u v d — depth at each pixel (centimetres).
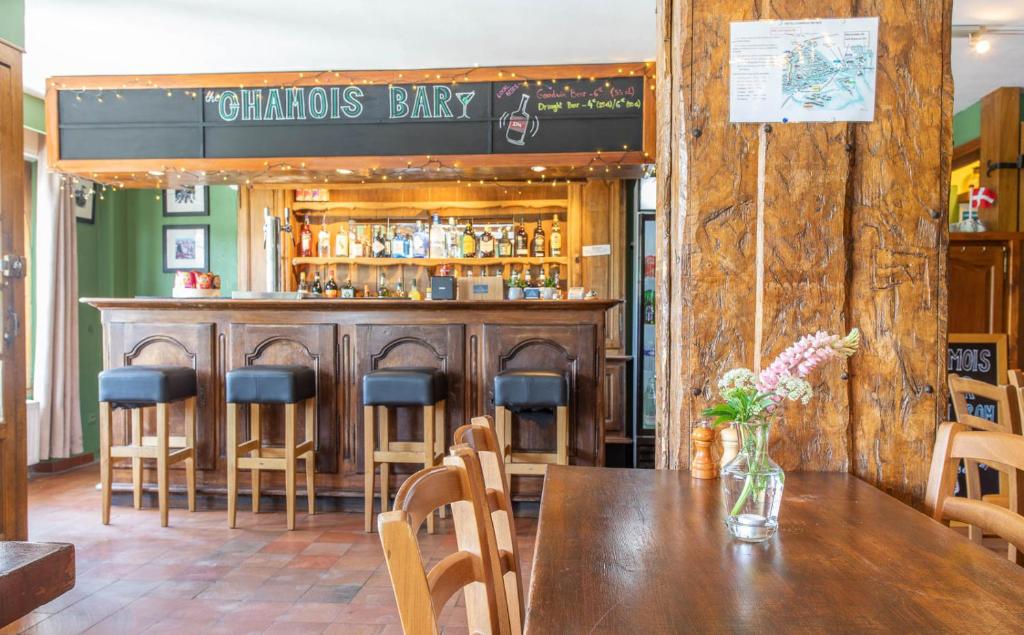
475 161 424
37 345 527
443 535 371
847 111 192
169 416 416
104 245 621
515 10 393
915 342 193
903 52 192
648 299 568
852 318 195
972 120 544
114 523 393
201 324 422
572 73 419
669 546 127
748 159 194
